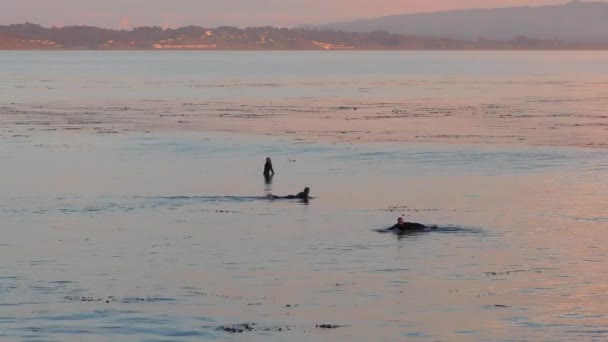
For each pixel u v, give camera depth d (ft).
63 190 371.76
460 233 287.48
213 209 330.34
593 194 360.28
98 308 205.26
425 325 193.77
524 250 263.70
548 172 418.51
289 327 192.13
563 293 217.97
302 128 623.36
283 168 436.76
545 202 343.05
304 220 309.63
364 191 369.30
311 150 503.20
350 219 311.27
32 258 253.85
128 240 277.64
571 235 284.82
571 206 334.85
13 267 243.40
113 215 319.06
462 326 193.26
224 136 573.33
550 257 255.29
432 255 257.34
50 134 581.94
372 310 204.74
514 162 450.30
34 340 184.14
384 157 472.44
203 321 196.24
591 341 183.73
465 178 402.52
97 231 291.17
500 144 518.78
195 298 213.87
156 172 423.64
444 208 331.57
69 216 316.81
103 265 246.47
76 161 459.73
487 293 218.18
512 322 195.93
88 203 341.82
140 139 557.74
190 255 258.57
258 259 253.65
